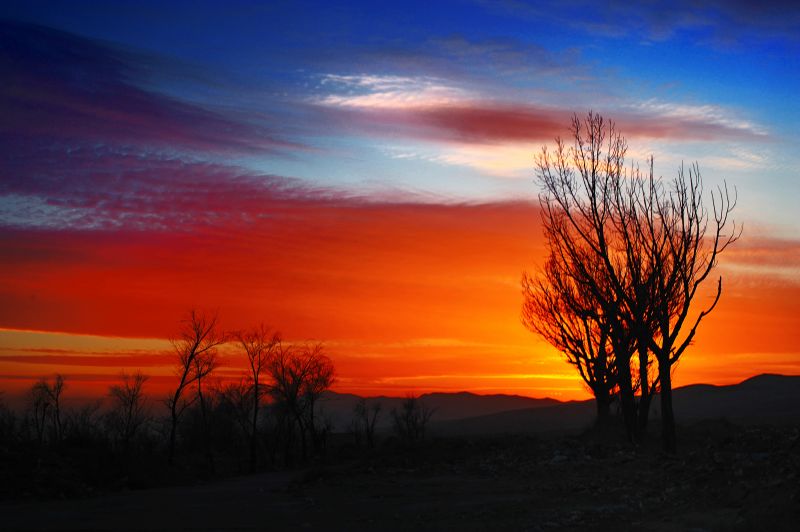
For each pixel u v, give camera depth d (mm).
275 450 75812
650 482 21750
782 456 18469
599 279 37344
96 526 20734
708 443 31969
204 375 61750
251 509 24234
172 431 57156
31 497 30344
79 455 39312
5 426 37562
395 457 35875
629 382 37406
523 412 167875
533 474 28594
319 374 78438
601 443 35250
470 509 20688
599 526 16109
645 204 33812
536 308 46594
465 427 142875
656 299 32906
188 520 21656
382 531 17828
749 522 14234
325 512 22359
